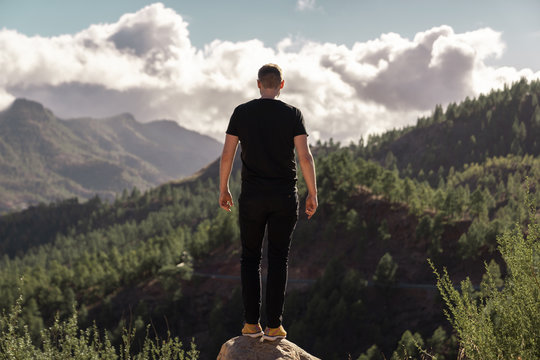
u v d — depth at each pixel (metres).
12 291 69.06
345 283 75.44
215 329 68.06
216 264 106.69
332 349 59.06
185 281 98.38
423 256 94.62
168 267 96.25
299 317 74.88
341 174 121.00
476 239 81.62
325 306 66.94
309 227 106.31
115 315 85.12
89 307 93.50
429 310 74.25
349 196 116.94
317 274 98.38
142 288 98.50
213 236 115.81
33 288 91.00
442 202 101.94
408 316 74.88
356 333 65.50
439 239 92.38
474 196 97.50
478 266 80.81
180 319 85.56
